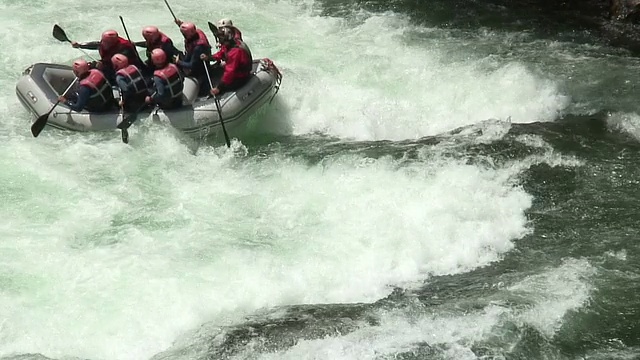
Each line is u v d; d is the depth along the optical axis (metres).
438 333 16.56
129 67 22.92
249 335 16.58
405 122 25.09
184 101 23.69
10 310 16.98
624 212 20.77
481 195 21.11
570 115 25.48
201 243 19.22
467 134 24.25
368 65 27.77
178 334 16.75
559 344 16.33
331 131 25.09
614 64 28.14
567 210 20.86
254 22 30.88
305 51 28.78
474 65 27.88
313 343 16.30
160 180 21.64
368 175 21.92
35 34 28.56
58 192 20.77
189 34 23.98
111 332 16.66
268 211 20.53
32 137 22.94
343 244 19.38
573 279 18.20
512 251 19.48
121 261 18.45
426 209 20.52
